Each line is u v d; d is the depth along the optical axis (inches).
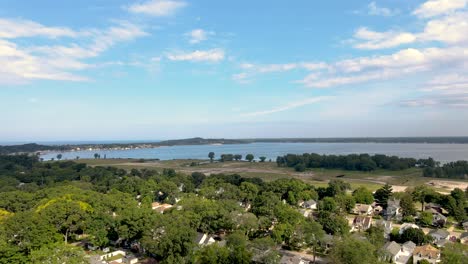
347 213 5157.5
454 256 2600.9
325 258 3213.6
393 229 3917.3
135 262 3026.6
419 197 5300.2
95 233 3309.5
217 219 3713.1
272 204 4382.4
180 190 6648.6
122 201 4726.9
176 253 2743.6
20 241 2849.4
